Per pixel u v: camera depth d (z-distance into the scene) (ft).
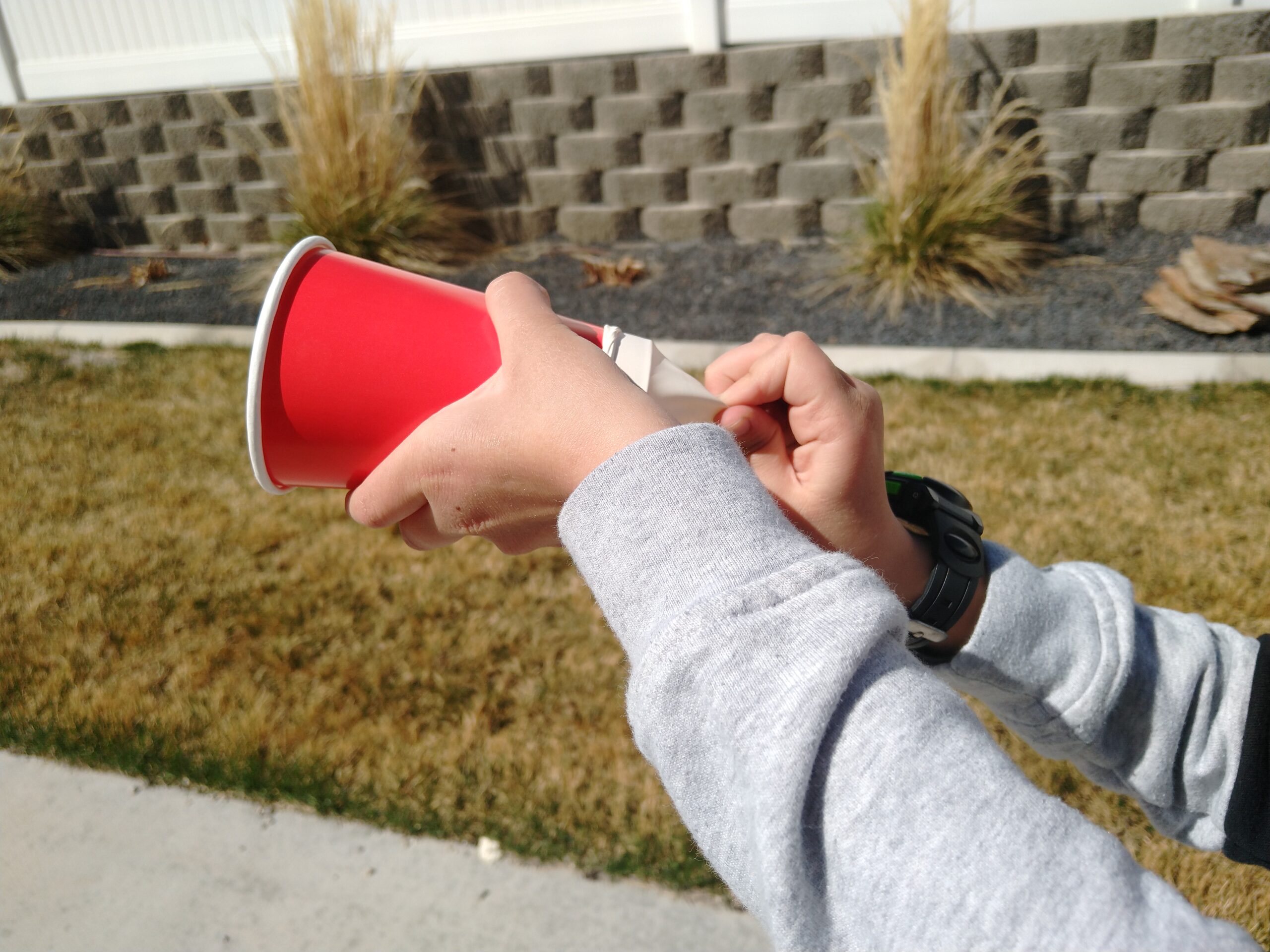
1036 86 17.07
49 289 20.11
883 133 17.95
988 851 1.44
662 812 7.29
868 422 2.86
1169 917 1.39
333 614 9.66
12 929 7.02
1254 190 16.83
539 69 18.89
